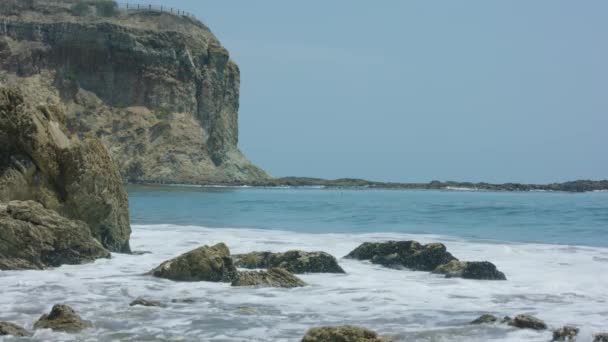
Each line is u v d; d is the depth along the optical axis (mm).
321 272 19969
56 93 117938
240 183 116750
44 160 22531
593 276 19484
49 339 11812
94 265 20516
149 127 116500
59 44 121312
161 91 120125
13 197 22062
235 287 17156
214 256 18344
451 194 118938
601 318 13914
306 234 32594
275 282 17500
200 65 124688
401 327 13062
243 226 38281
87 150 23250
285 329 12867
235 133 128500
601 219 46875
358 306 15094
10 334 11984
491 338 12109
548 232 36094
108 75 120750
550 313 14445
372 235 32406
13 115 22391
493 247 27062
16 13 125312
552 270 20703
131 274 19000
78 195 22750
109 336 12117
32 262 19531
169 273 18281
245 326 13039
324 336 10828
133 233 31750
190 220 42469
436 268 20016
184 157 114562
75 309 14227
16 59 119000
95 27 121312
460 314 14289
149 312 14062
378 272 20188
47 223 20219
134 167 112188
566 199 95562
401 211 55438
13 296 15641
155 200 66812
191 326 12969
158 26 128250
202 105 122250
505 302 15680
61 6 128750
